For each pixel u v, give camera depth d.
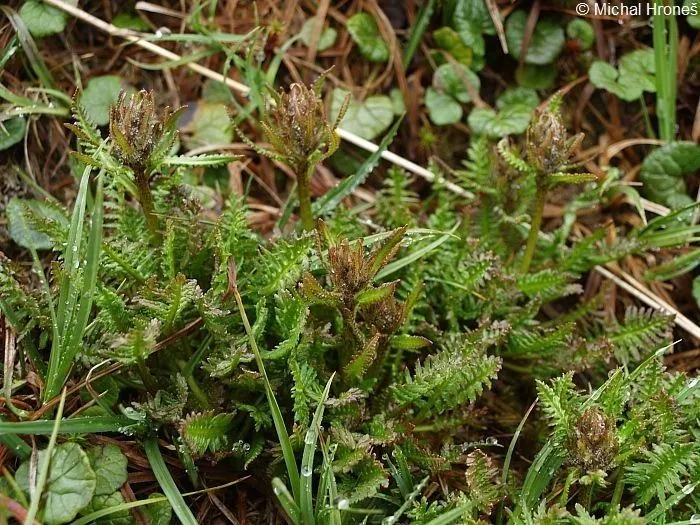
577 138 0.47
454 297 0.50
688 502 0.47
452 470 0.48
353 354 0.46
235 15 0.57
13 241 0.51
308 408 0.45
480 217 0.54
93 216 0.44
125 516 0.44
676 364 0.52
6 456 0.44
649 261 0.54
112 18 0.56
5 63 0.53
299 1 0.57
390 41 0.57
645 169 0.55
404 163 0.55
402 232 0.44
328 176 0.56
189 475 0.45
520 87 0.57
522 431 0.50
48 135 0.53
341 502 0.43
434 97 0.56
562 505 0.44
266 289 0.47
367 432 0.47
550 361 0.50
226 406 0.47
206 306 0.45
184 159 0.46
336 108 0.56
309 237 0.46
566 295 0.53
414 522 0.44
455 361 0.46
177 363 0.47
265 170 0.55
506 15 0.57
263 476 0.46
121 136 0.44
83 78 0.55
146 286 0.45
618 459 0.44
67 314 0.45
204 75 0.56
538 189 0.49
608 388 0.46
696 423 0.48
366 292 0.44
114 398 0.46
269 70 0.55
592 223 0.56
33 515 0.41
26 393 0.47
